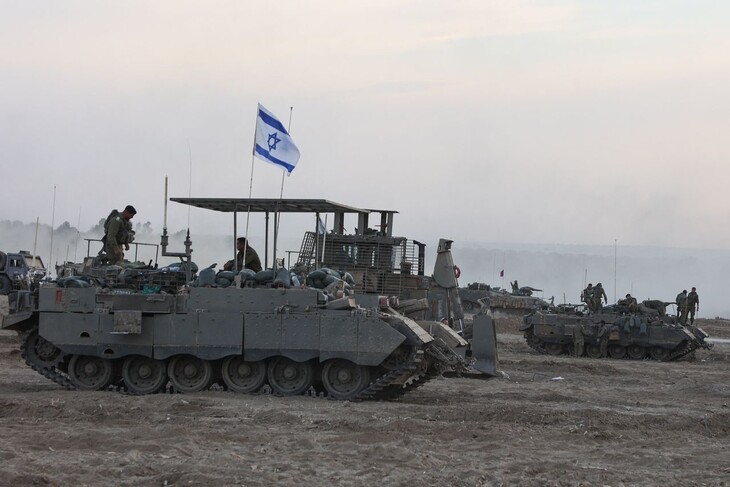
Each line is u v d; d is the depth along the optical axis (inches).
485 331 1211.2
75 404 785.6
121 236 1013.2
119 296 928.3
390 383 884.6
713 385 1185.4
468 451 627.2
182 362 933.2
